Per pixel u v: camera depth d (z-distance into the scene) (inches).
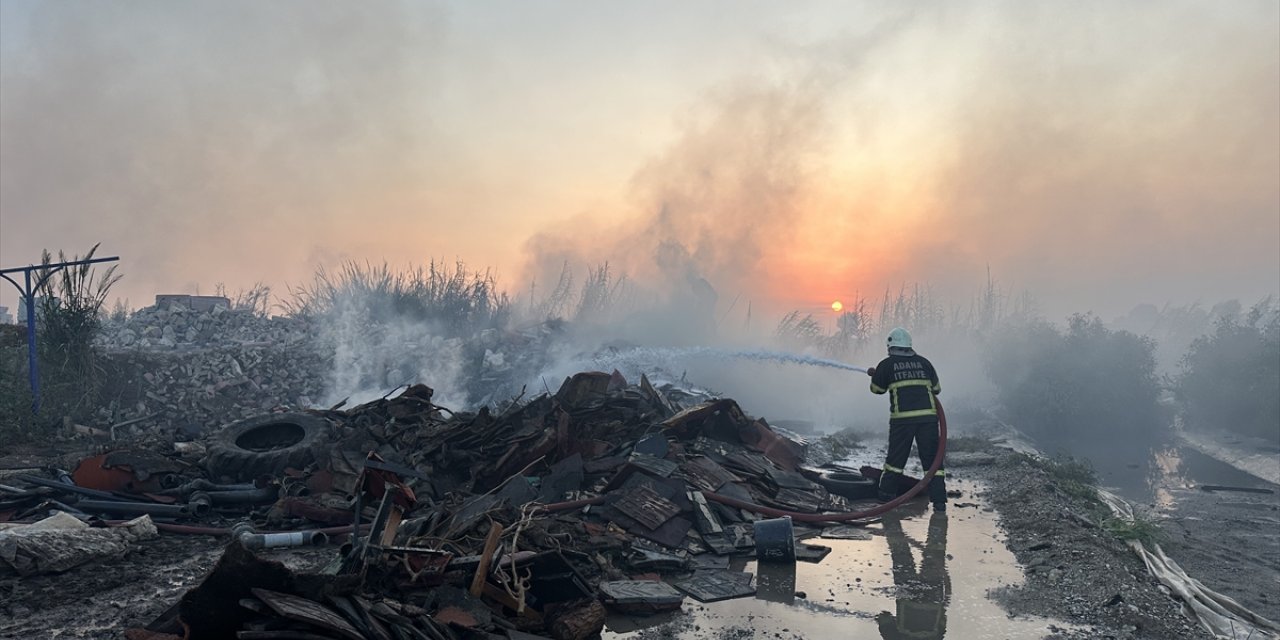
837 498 354.9
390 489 182.7
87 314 479.5
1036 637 194.9
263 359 584.1
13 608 187.0
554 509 276.8
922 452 346.6
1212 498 418.0
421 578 181.5
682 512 283.9
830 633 196.1
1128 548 284.5
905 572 248.4
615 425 365.4
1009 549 276.8
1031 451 492.7
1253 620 218.7
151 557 233.9
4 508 263.9
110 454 296.4
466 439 323.9
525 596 196.7
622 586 215.2
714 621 203.0
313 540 245.4
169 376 524.1
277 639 135.4
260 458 311.6
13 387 411.5
